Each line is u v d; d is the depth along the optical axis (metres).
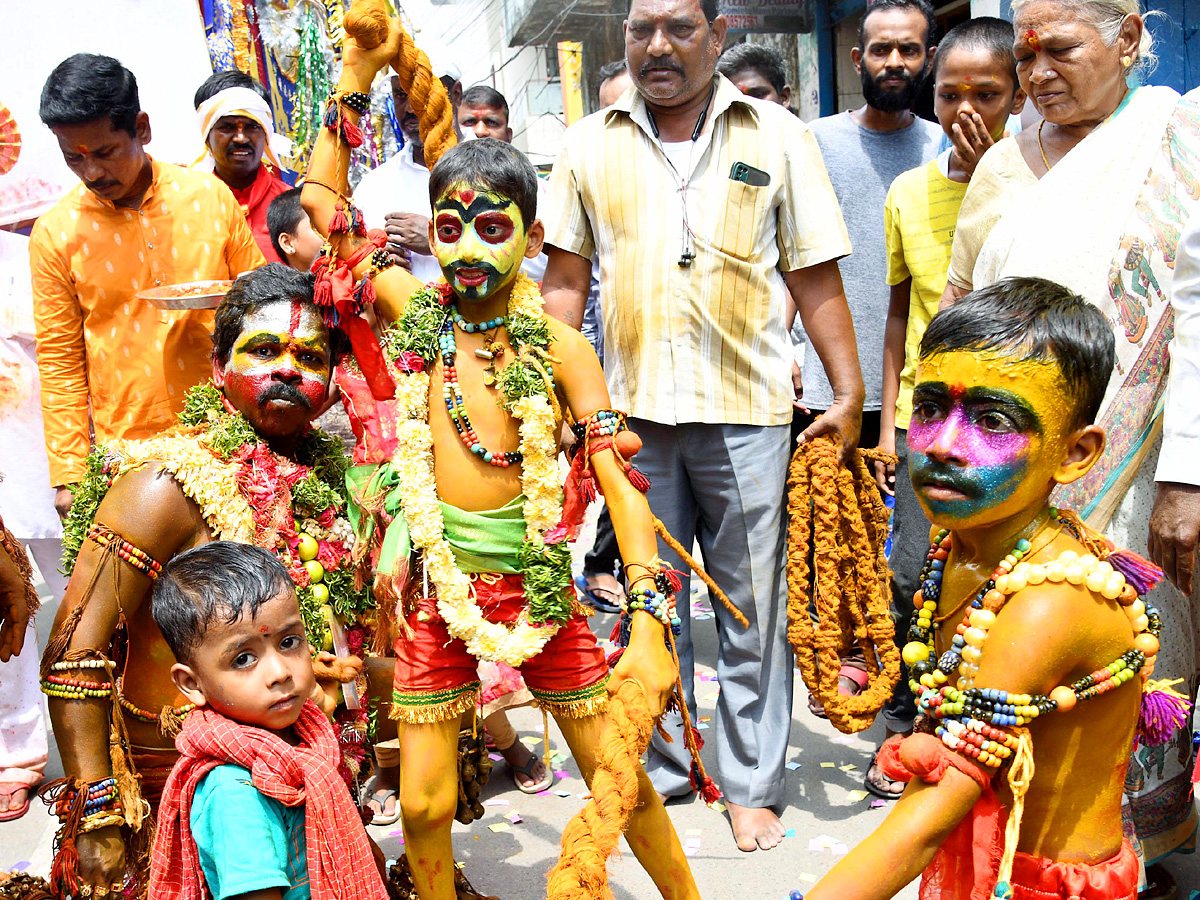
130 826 2.37
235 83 4.80
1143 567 1.88
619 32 19.81
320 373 2.61
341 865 1.97
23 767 3.95
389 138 7.63
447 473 2.48
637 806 2.52
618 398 3.50
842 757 3.94
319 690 2.39
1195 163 2.73
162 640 2.45
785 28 11.54
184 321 3.64
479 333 2.52
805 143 3.37
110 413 3.73
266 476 2.53
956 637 1.87
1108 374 1.86
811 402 4.80
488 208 2.37
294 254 3.99
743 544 3.43
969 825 1.87
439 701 2.47
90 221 3.64
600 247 3.47
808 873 3.18
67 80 3.34
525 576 2.46
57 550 4.35
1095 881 1.86
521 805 3.69
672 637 2.39
